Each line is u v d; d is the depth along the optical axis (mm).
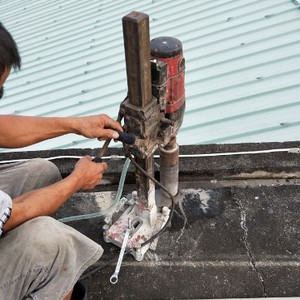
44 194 1641
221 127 2793
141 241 2170
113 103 3223
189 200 2477
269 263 2139
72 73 3807
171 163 2172
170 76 1754
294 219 2336
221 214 2387
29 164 2066
